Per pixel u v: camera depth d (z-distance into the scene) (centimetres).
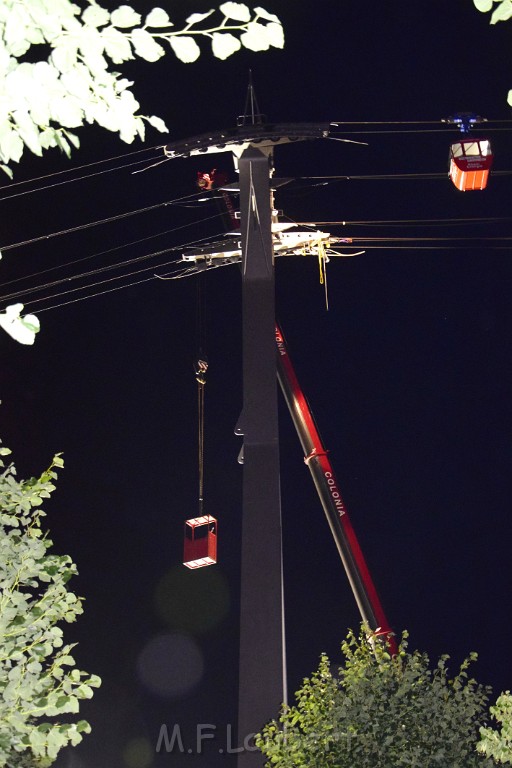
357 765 1939
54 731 1064
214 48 651
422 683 2052
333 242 3142
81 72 642
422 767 1930
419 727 1984
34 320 694
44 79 628
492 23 673
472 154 2970
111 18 635
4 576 1134
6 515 1179
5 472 1217
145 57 648
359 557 3428
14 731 1060
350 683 2086
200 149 2417
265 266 2266
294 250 3128
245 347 2220
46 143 675
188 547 3234
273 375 2202
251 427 2169
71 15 628
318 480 3528
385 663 2109
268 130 2348
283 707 1995
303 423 3584
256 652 2019
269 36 647
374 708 1994
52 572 1151
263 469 2141
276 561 2073
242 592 2056
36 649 1095
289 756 1955
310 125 2348
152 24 640
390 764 1939
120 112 665
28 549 1149
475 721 2031
